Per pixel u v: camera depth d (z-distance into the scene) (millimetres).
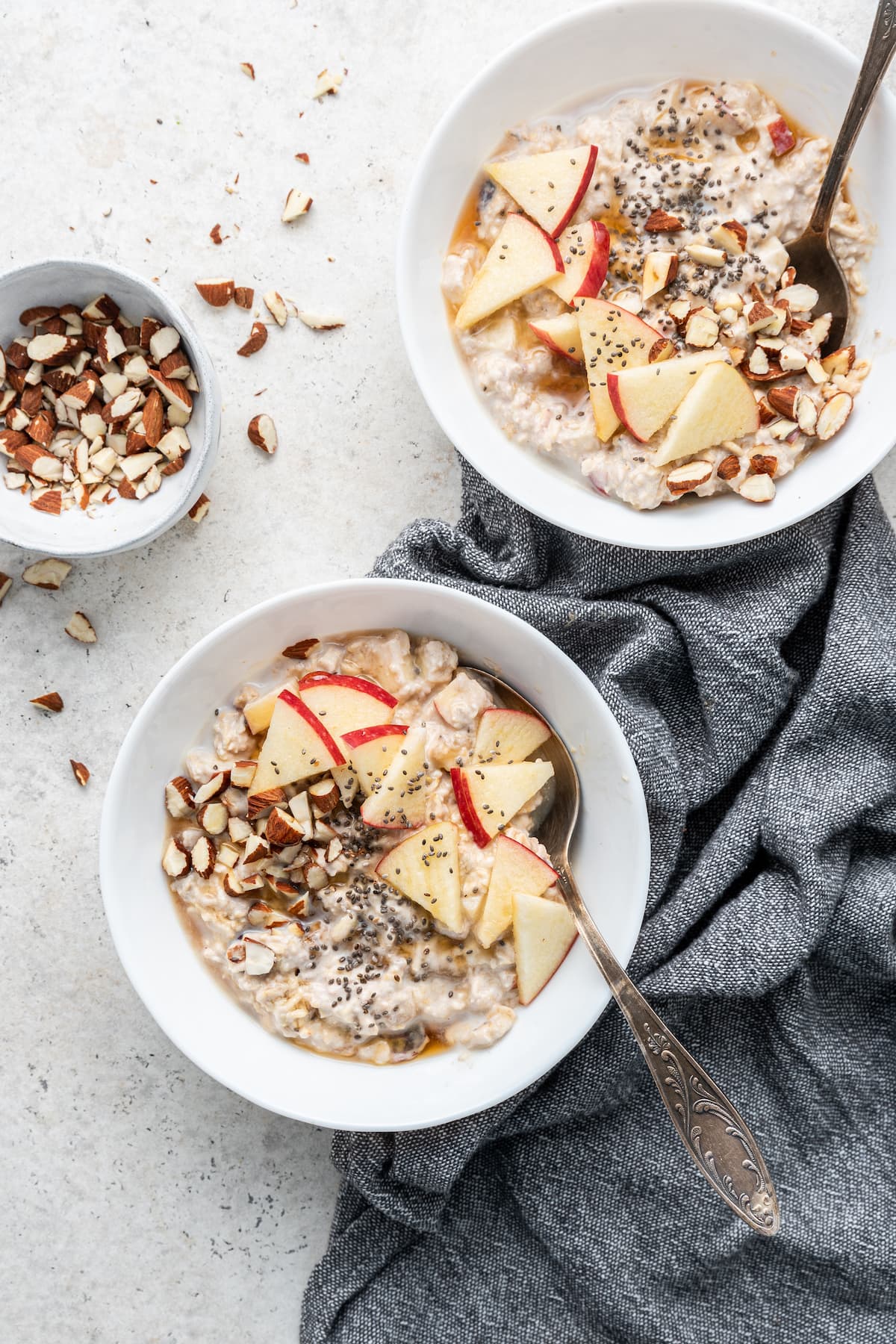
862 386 590
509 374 593
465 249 602
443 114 622
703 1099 562
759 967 599
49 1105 643
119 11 624
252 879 580
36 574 633
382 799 567
